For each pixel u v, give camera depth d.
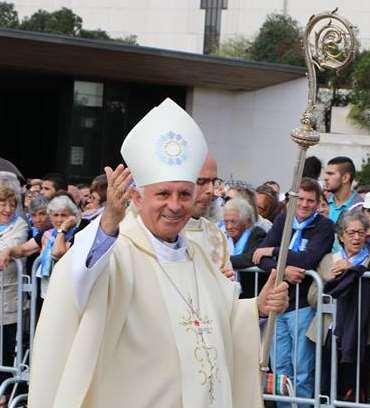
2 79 27.80
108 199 3.84
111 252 3.94
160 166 4.09
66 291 3.96
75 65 24.50
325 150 28.25
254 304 4.52
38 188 12.62
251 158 27.89
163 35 70.38
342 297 7.10
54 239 7.84
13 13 53.59
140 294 4.16
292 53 49.12
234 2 69.12
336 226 7.49
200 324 4.21
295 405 7.35
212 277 4.48
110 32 71.00
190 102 27.50
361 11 67.75
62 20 53.06
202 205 5.81
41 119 30.88
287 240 4.46
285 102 27.69
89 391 4.03
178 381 4.10
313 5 68.06
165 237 4.26
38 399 3.96
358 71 39.75
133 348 4.11
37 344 3.98
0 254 8.01
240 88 27.62
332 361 7.24
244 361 4.50
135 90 26.88
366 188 10.94
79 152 26.25
